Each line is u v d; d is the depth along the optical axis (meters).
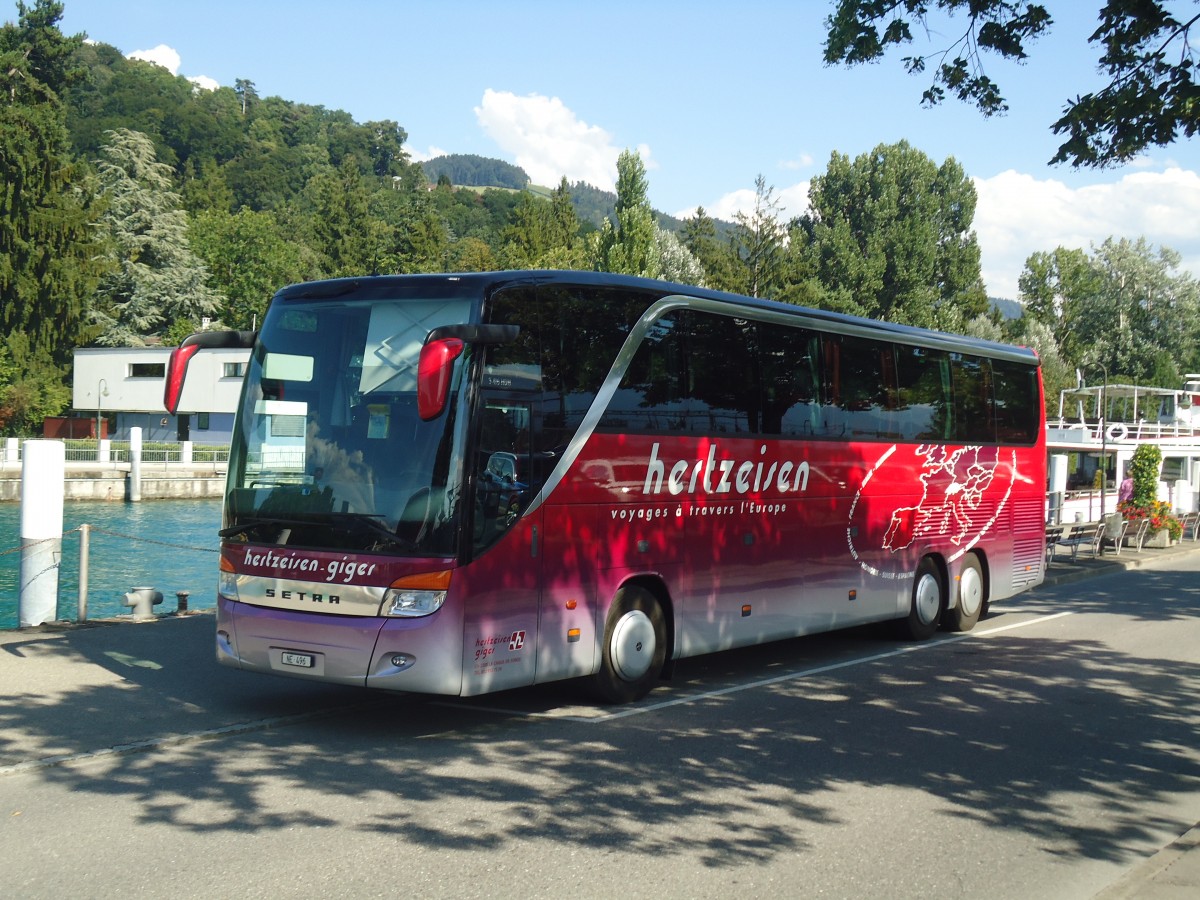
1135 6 10.70
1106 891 5.82
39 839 6.42
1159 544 30.84
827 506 13.02
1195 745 9.48
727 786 7.86
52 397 71.69
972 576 15.97
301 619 8.84
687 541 10.98
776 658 13.61
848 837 6.89
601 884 5.95
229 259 103.88
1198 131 10.73
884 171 80.19
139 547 40.69
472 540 8.77
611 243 55.75
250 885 5.78
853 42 11.84
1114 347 86.88
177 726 9.03
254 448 9.34
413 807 7.16
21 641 12.35
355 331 9.19
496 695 10.83
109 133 91.94
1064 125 11.24
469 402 8.80
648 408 10.52
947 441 15.36
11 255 71.69
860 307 78.25
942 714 10.42
